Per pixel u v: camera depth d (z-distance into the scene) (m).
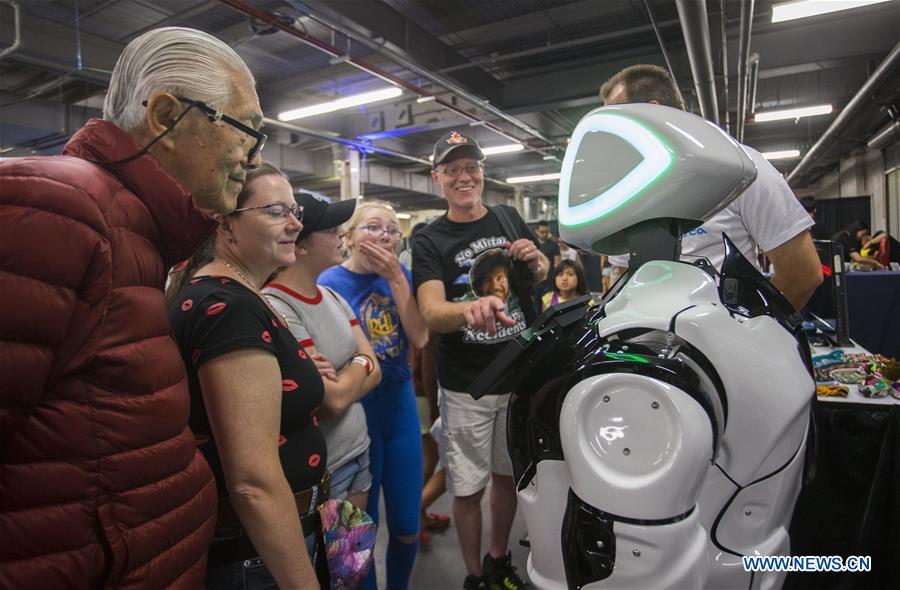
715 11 4.54
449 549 2.08
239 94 0.63
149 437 0.51
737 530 0.60
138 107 0.57
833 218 11.00
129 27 5.11
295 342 0.89
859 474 1.35
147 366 0.51
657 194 0.59
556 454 0.59
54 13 4.71
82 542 0.47
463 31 5.69
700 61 4.48
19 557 0.45
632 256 0.64
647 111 0.62
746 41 4.25
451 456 1.64
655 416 0.50
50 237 0.42
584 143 0.67
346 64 6.30
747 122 7.38
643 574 0.50
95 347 0.47
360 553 0.93
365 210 1.61
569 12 5.27
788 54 5.49
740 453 0.57
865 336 2.63
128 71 0.58
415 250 1.65
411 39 5.31
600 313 0.62
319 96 7.46
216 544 0.77
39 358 0.43
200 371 0.73
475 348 1.58
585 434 0.52
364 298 1.62
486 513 2.36
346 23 4.59
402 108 7.89
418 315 1.57
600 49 6.27
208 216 0.56
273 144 9.43
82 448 0.47
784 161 12.80
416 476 1.59
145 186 0.53
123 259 0.49
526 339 0.66
